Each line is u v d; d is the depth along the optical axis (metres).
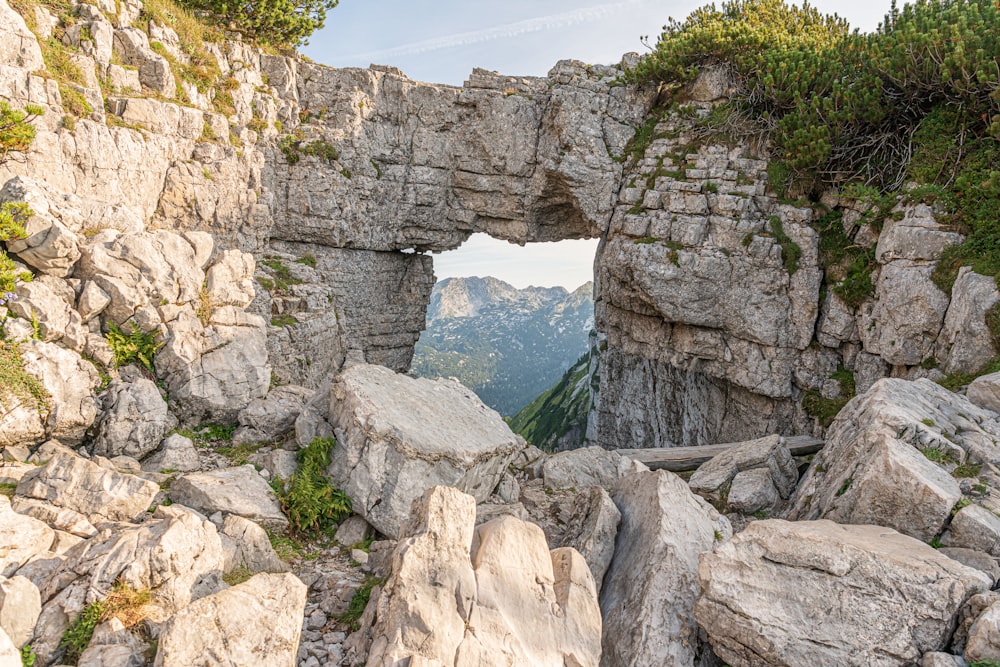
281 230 29.86
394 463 11.84
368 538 11.52
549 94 31.58
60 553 8.26
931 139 22.20
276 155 29.36
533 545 8.49
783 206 25.95
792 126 25.45
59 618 6.99
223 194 23.86
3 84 16.25
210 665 6.34
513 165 32.22
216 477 11.38
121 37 21.97
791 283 25.67
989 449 11.36
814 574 8.06
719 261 26.44
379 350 34.66
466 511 8.53
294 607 7.22
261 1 28.25
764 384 26.45
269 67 29.88
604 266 30.44
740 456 15.68
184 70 24.77
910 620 7.54
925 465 10.41
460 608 7.39
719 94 28.80
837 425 13.98
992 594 7.48
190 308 14.72
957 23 20.86
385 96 32.09
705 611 8.29
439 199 33.34
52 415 11.55
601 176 30.34
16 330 11.70
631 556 10.09
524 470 16.02
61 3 20.09
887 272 21.52
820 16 31.52
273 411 14.45
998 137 19.33
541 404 104.81
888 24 24.78
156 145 21.05
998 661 6.93
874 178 24.09
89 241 13.73
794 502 13.50
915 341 20.59
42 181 13.89
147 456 12.75
